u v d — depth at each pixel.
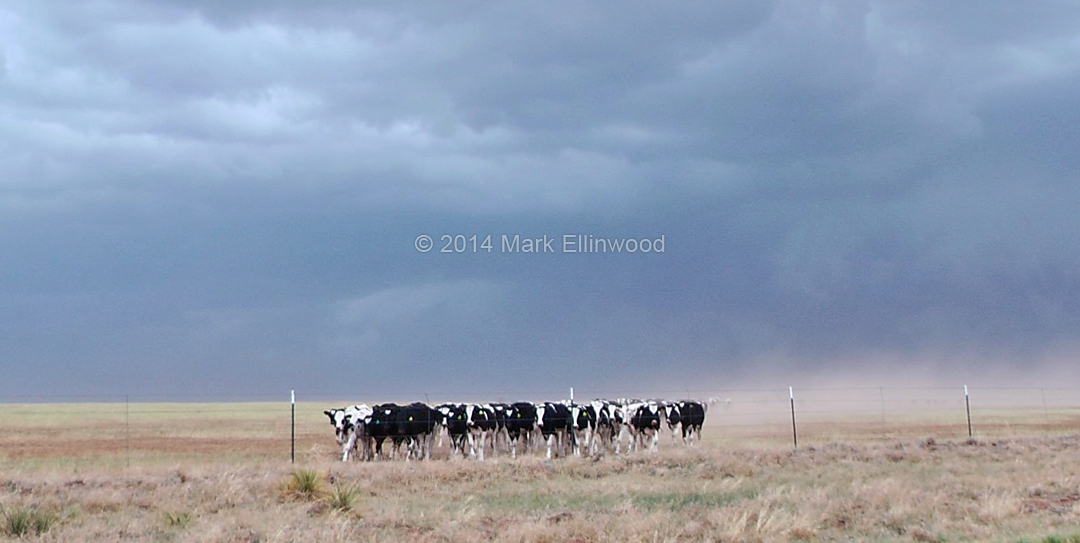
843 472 28.28
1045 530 17.50
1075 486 23.30
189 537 17.72
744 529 18.70
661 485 26.16
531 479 27.61
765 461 30.84
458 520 19.88
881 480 25.56
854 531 18.84
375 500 23.20
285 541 17.50
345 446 36.56
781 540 17.92
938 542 17.31
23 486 22.55
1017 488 23.27
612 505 22.50
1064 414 77.75
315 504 21.67
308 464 28.75
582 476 28.52
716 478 27.84
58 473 25.28
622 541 18.02
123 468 27.67
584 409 39.91
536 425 38.84
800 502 21.94
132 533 18.36
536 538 18.11
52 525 18.61
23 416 67.06
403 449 39.22
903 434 48.12
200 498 22.23
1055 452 32.50
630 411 41.75
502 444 41.53
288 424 60.62
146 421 62.72
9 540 17.53
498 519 20.34
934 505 20.98
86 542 17.44
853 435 46.94
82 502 21.11
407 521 19.92
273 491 23.33
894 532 18.64
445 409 39.31
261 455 36.03
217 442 43.78
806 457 31.62
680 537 18.33
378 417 36.75
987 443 34.47
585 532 18.61
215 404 117.81
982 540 16.80
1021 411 85.50
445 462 29.70
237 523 19.20
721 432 52.59
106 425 56.34
